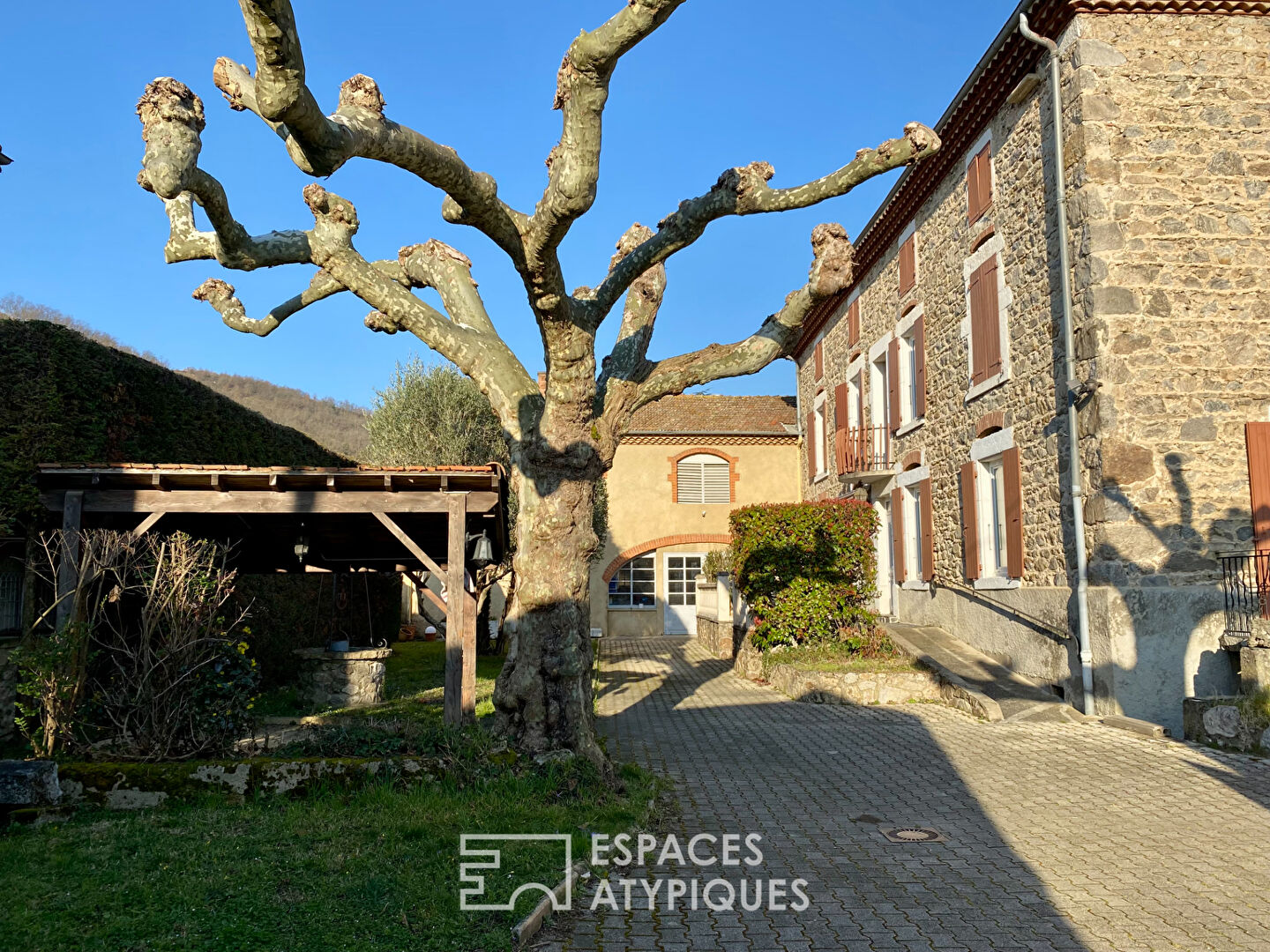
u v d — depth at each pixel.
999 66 11.87
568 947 4.27
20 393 8.22
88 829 5.50
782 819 6.60
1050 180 10.91
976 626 13.02
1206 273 10.06
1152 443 9.84
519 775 6.58
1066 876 5.31
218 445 12.12
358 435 61.97
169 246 7.85
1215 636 9.59
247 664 7.50
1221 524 9.76
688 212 7.28
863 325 18.64
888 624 15.61
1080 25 10.35
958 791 7.38
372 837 5.40
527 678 7.05
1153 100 10.28
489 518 10.20
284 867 4.80
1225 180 10.20
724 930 4.50
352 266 7.70
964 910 4.78
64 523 7.91
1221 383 9.94
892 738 9.59
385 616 20.66
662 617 24.38
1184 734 8.87
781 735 9.93
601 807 6.36
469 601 8.62
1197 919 4.63
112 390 9.50
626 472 24.59
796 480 24.84
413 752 6.91
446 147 5.79
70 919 4.05
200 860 4.88
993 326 12.40
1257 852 5.71
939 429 14.51
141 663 7.19
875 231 17.09
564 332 6.86
